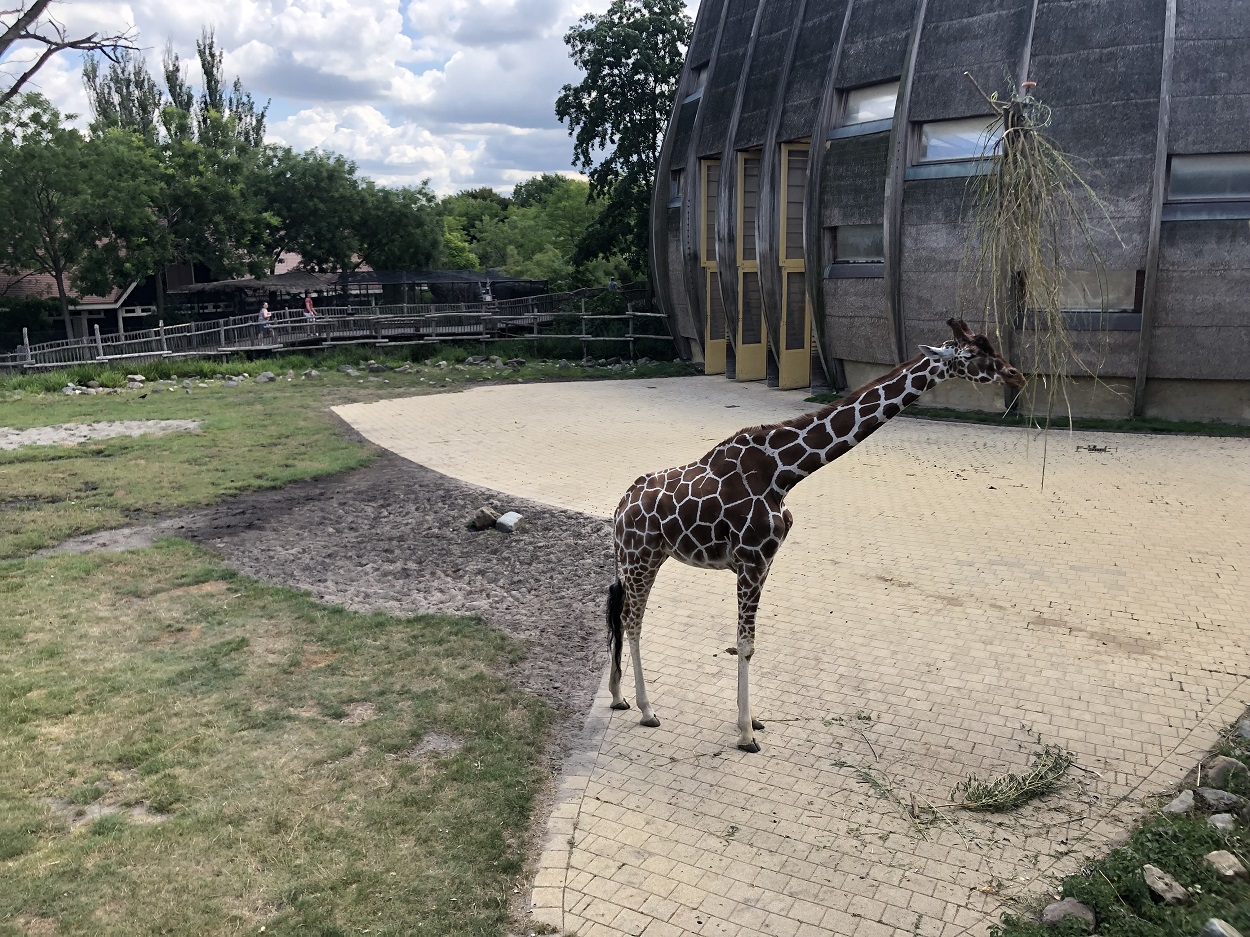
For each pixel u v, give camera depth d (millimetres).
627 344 31078
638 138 34250
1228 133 15773
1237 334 16453
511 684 7398
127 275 32219
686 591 9617
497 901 4836
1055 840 5348
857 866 5145
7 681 7277
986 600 9203
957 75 17797
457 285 44094
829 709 7004
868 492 13586
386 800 5715
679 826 5539
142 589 9438
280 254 40688
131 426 18203
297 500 13055
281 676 7477
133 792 5789
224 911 4711
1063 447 16188
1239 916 4410
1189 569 9961
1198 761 6133
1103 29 16516
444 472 14688
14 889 4848
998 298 6328
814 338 21875
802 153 22953
